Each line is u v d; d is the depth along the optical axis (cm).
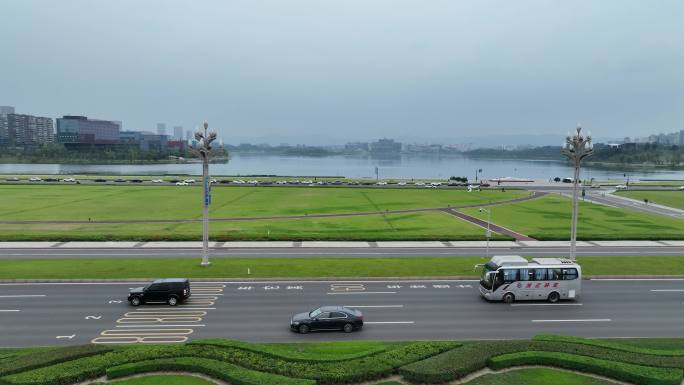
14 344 3416
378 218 9644
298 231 8038
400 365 2917
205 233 5559
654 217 9900
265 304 4341
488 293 4434
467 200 12975
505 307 4309
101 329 3716
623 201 12900
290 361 2970
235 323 3859
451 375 2788
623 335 3650
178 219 9306
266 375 2769
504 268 4441
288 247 6831
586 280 5194
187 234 7450
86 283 4938
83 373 2786
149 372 2895
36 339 3512
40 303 4312
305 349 3288
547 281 4431
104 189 14762
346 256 6241
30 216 9419
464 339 3566
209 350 3095
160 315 4028
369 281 5109
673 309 4262
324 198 13200
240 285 4916
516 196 14112
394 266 5609
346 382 2764
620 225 8862
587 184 18462
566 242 7294
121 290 4712
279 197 13350
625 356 3023
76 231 7812
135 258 5978
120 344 3412
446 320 3966
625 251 6662
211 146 5591
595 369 2903
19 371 2797
